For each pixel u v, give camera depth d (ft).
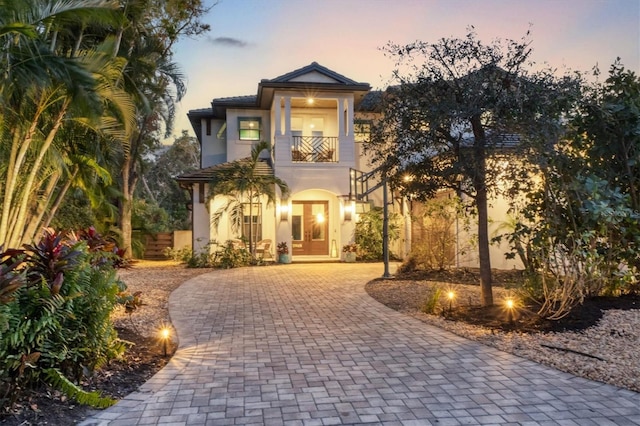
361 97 60.59
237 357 17.72
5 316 11.50
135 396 13.61
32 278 13.64
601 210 20.20
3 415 11.61
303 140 62.03
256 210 60.29
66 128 31.07
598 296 25.70
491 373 15.49
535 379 14.84
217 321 24.27
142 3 37.40
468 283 35.37
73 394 12.45
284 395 13.67
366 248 58.39
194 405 12.92
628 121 24.30
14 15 21.94
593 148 25.11
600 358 16.56
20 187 27.91
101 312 15.10
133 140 65.87
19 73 21.40
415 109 22.39
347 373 15.69
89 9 23.40
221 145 69.67
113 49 31.71
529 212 23.54
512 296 25.36
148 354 18.10
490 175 22.49
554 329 20.24
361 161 62.49
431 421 11.78
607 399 13.14
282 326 22.98
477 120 21.83
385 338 20.39
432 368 16.12
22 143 25.72
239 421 11.84
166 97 56.49
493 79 21.01
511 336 19.88
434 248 40.91
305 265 53.78
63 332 13.74
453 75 22.15
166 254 69.77
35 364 12.71
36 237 30.55
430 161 24.03
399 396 13.52
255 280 40.55
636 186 25.26
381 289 34.19
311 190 59.72
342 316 25.21
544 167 20.97
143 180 114.21
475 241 39.55
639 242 23.90
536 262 23.76
